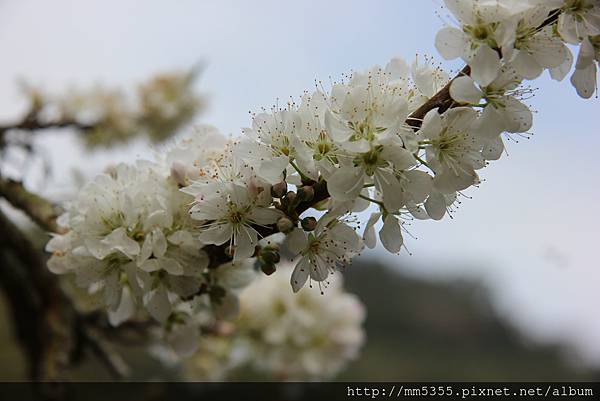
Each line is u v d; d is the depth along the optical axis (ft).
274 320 2.14
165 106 2.48
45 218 1.66
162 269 1.52
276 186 1.46
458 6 1.45
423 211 1.50
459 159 1.46
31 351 1.82
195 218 1.48
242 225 1.48
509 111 1.46
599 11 1.45
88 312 1.84
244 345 2.21
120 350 2.53
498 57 1.43
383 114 1.45
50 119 2.18
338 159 1.45
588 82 1.47
